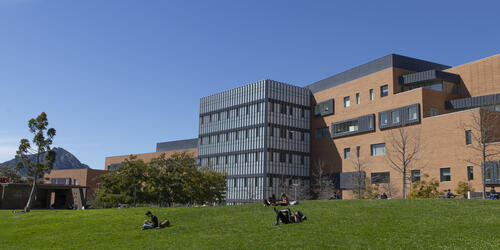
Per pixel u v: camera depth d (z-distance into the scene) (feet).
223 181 225.35
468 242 57.00
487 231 62.08
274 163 244.63
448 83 194.39
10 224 111.65
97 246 72.84
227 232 74.95
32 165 170.40
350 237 63.36
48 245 77.77
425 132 180.55
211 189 215.51
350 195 219.61
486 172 151.74
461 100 184.55
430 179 175.22
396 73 205.46
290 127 255.50
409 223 70.95
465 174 160.66
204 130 295.07
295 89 262.88
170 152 343.67
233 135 269.23
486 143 150.92
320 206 97.66
